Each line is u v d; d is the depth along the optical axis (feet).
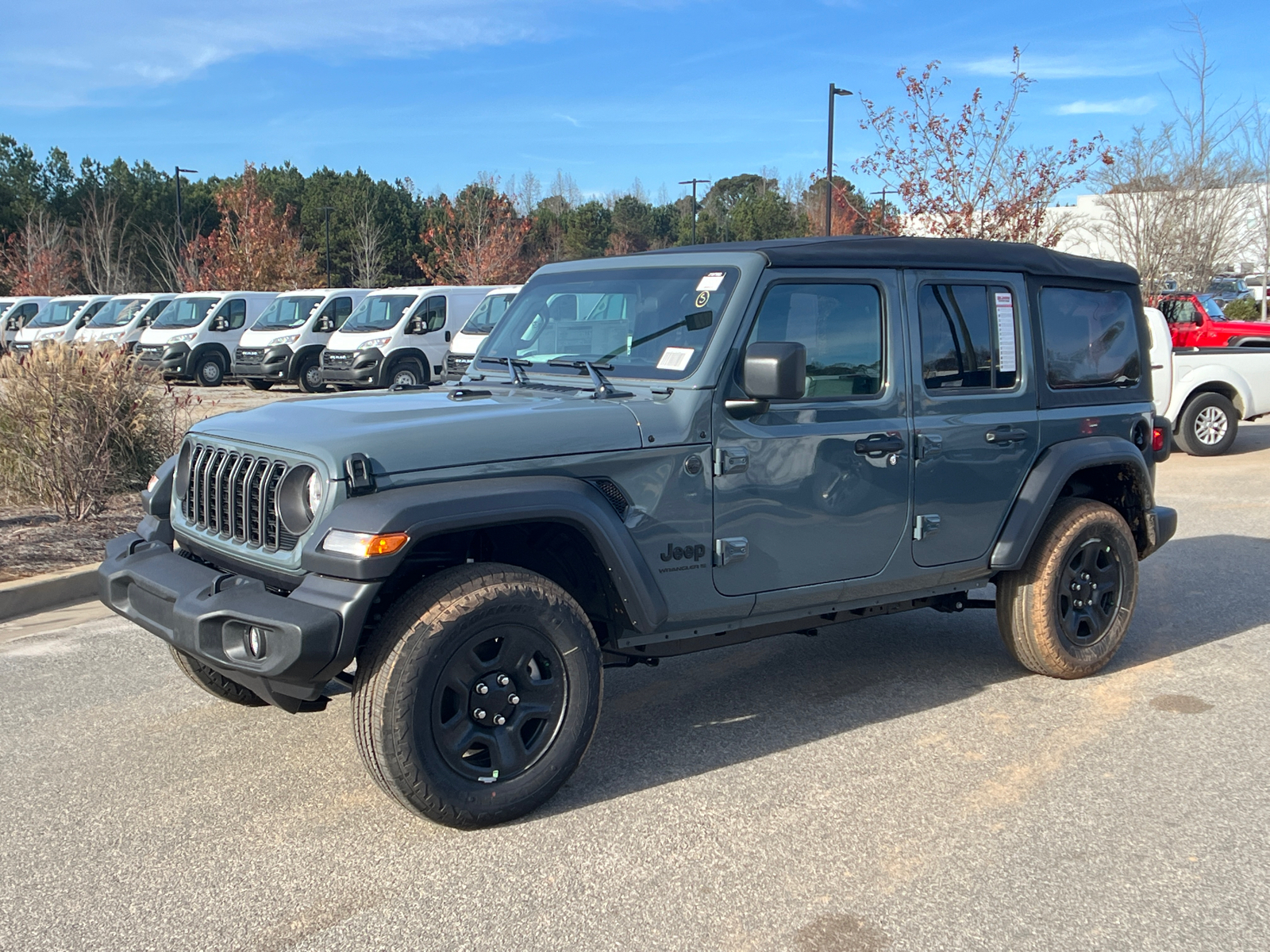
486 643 11.94
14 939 10.02
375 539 10.78
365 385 66.59
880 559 14.98
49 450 28.45
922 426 15.15
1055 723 15.56
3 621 20.86
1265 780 13.51
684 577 13.25
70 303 93.25
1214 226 70.90
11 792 13.21
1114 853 11.62
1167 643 19.47
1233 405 44.27
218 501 12.89
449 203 134.72
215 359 77.25
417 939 10.03
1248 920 10.31
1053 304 17.08
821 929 10.18
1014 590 16.89
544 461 12.17
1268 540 28.12
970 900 10.69
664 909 10.53
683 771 13.89
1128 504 18.61
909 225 57.41
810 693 16.96
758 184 318.04
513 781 12.12
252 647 11.26
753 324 13.60
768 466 13.71
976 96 53.93
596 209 219.41
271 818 12.51
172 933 10.12
